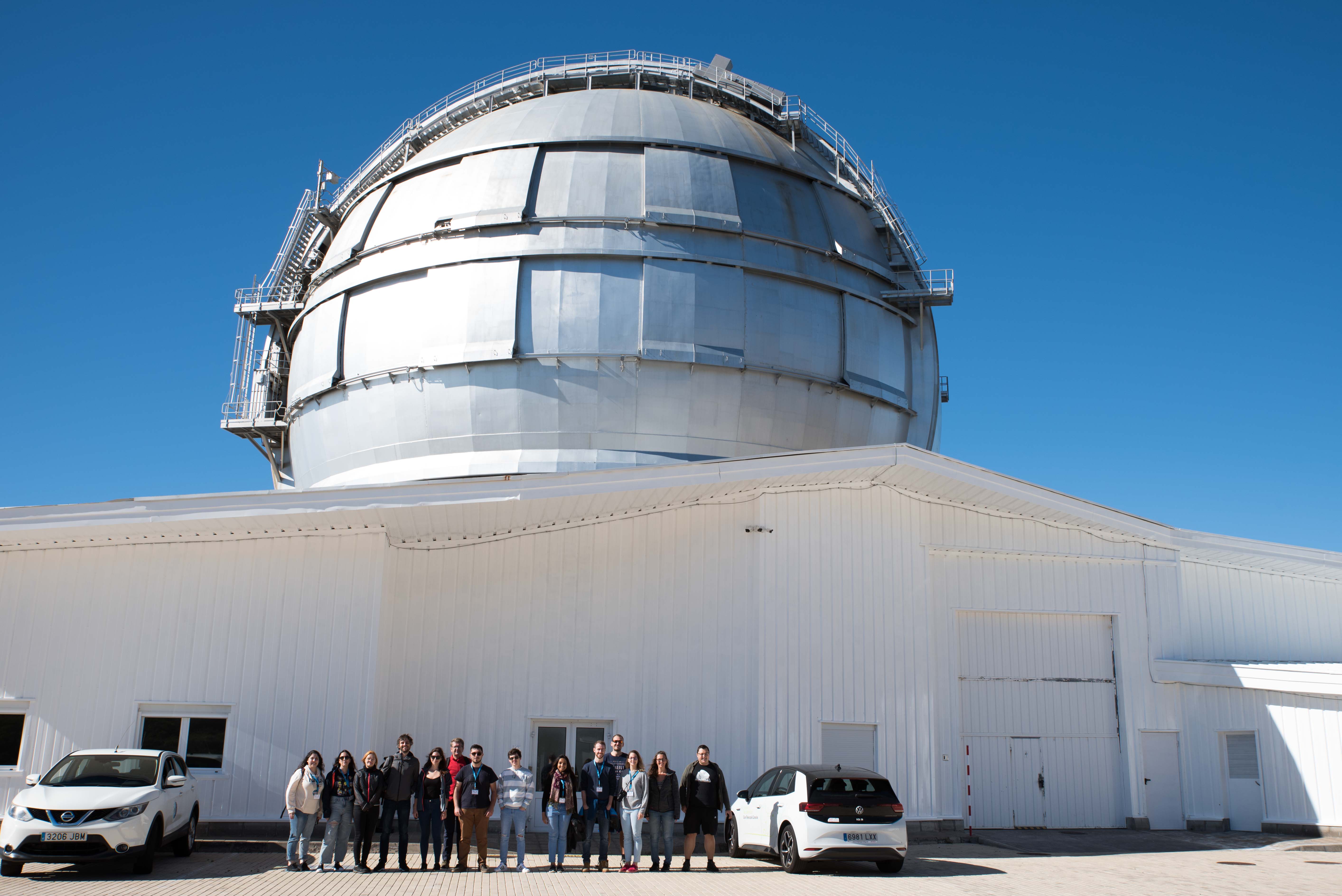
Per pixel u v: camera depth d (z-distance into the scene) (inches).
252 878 578.2
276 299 1391.5
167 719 778.8
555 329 1042.1
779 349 1083.3
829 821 604.7
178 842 655.8
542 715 866.1
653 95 1236.5
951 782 901.2
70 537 768.3
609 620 885.8
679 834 878.4
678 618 884.6
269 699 783.1
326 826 626.2
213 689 781.3
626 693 872.9
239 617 795.4
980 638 971.3
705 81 1336.1
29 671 769.6
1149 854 746.2
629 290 1052.5
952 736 917.8
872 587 896.3
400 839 629.9
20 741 762.8
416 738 852.6
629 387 1035.9
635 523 904.3
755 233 1103.0
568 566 893.8
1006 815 941.2
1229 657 1024.9
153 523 758.5
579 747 869.2
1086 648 990.4
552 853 631.2
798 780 634.2
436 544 889.5
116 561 795.4
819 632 873.5
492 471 1025.5
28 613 778.8
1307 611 1066.1
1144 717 977.5
